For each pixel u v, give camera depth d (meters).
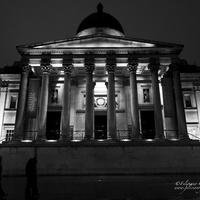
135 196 16.72
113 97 38.28
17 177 31.56
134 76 39.50
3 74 47.81
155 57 40.47
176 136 42.38
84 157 34.62
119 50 40.62
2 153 34.81
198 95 47.66
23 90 38.88
